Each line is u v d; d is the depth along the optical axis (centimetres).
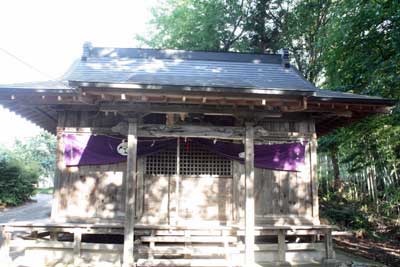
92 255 684
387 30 774
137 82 553
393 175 1340
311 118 797
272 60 1001
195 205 741
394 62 712
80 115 754
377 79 780
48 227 680
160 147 729
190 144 756
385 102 701
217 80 632
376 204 1353
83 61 885
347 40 862
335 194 1588
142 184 737
